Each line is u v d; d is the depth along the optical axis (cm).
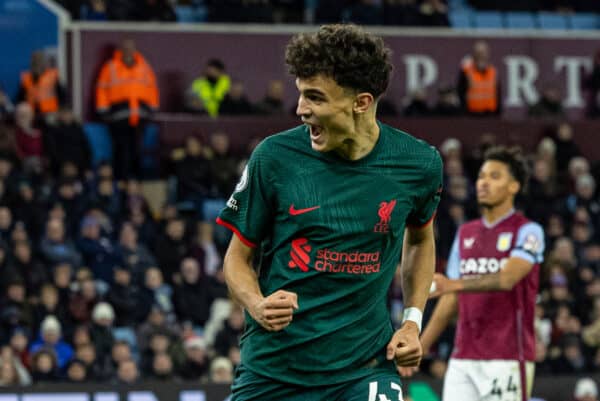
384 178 837
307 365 834
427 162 849
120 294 2475
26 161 2861
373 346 847
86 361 2192
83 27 3338
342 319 836
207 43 3444
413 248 901
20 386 1870
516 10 3944
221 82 3284
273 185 837
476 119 3341
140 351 2334
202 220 2956
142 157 3192
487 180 1325
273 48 3491
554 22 3950
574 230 2977
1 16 3284
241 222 848
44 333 2247
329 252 830
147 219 2816
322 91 796
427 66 3553
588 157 3431
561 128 3328
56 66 3322
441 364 2323
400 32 3541
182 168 3014
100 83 3166
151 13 3425
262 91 3478
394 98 3534
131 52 3172
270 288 848
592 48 3653
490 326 1298
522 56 3612
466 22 3869
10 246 2500
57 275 2423
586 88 3641
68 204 2722
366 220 832
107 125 3189
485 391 1295
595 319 2667
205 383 1923
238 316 2411
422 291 893
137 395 1900
